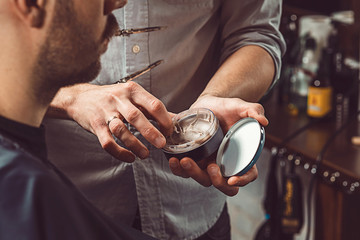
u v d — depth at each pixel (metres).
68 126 1.23
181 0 1.18
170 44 1.20
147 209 1.26
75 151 1.25
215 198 1.34
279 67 1.30
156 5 1.17
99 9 0.78
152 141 0.99
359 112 1.99
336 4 2.41
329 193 1.88
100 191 1.28
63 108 1.11
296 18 2.35
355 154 1.82
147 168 1.23
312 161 1.83
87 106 1.07
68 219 0.63
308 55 2.15
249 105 1.07
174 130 1.06
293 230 1.94
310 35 2.15
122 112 1.01
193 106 1.13
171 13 1.18
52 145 1.25
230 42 1.29
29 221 0.59
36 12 0.70
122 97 1.03
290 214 1.92
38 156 0.78
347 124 1.95
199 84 1.29
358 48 2.12
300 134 1.99
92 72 0.83
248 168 1.00
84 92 1.09
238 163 1.02
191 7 1.20
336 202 1.87
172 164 1.03
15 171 0.62
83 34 0.76
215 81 1.18
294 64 2.22
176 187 1.26
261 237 2.04
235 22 1.29
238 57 1.24
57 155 1.26
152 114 1.03
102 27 0.81
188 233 1.33
